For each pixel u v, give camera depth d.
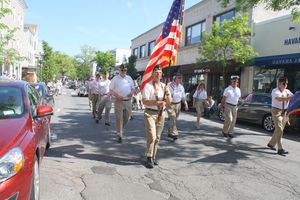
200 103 11.99
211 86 24.44
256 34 19.27
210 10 24.81
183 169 6.46
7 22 32.66
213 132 11.27
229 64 19.42
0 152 3.44
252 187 5.56
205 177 5.99
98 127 11.32
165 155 7.57
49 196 4.74
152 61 7.09
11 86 5.20
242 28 17.80
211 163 7.00
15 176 3.40
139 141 9.02
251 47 17.89
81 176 5.71
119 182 5.50
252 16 19.50
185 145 8.80
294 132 13.00
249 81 19.52
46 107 5.08
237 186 5.57
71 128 10.92
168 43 7.14
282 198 5.12
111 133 10.16
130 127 11.64
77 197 4.76
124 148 8.07
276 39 17.75
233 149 8.52
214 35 18.33
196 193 5.16
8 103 4.73
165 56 7.13
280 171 6.61
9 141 3.65
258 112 12.95
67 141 8.66
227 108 10.27
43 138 5.50
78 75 111.44
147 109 6.55
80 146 8.08
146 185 5.43
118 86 8.67
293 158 7.83
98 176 5.75
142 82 7.02
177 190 5.26
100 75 13.64
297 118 11.56
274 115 8.34
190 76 27.67
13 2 34.81
